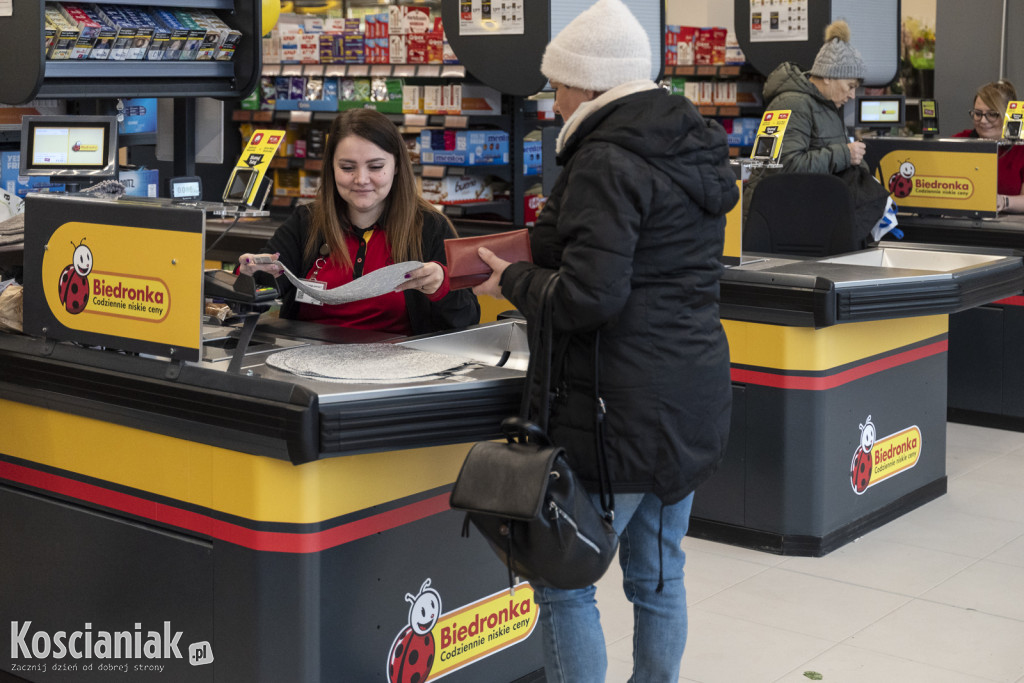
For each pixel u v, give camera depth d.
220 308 2.95
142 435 2.50
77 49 3.24
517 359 2.92
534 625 2.88
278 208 8.09
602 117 2.16
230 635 2.41
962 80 9.32
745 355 3.99
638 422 2.18
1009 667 3.14
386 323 3.05
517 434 2.17
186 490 2.45
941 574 3.82
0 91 3.10
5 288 2.81
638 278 2.16
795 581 3.77
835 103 5.04
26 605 2.82
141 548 2.55
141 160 4.87
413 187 2.96
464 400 2.32
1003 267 4.16
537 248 2.30
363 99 7.20
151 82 3.47
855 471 4.11
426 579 2.58
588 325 2.12
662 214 2.13
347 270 3.01
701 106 7.81
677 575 2.39
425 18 6.52
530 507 2.01
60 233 2.52
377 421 2.22
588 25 2.19
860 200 4.62
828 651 3.24
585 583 2.11
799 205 4.59
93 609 2.68
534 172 5.51
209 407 2.30
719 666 3.15
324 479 2.32
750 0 6.24
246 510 2.34
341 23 7.17
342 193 2.89
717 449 2.28
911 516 4.41
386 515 2.46
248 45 3.69
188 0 3.51
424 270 2.51
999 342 5.65
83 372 2.52
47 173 3.10
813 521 3.97
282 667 2.36
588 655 2.29
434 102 6.27
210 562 2.43
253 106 7.93
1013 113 6.09
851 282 3.71
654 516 2.35
